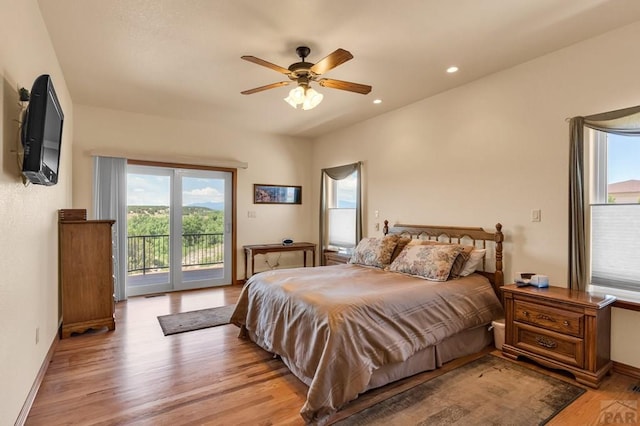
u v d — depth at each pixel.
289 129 5.80
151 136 4.99
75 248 3.38
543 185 3.08
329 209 6.07
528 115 3.18
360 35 2.70
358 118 5.09
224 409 2.14
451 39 2.77
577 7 2.34
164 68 3.34
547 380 2.48
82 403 2.19
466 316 2.88
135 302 4.63
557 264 2.98
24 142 1.82
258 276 3.39
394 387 2.40
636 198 2.59
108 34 2.70
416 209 4.32
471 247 3.46
